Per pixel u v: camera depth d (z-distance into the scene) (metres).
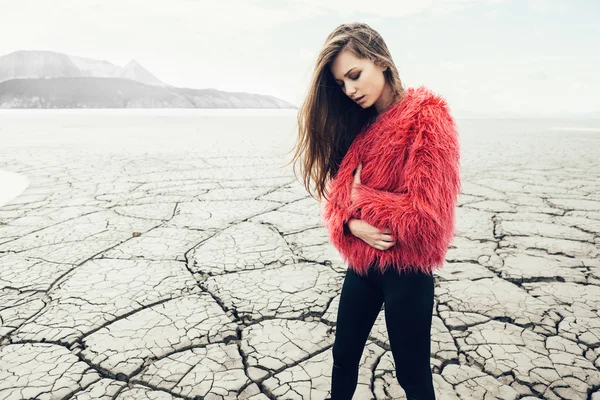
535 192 5.20
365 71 1.05
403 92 1.11
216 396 1.60
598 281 2.63
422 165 0.99
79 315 2.21
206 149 9.78
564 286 2.56
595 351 1.89
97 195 5.00
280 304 2.33
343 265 2.88
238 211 4.29
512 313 2.22
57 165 7.30
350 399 1.33
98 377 1.71
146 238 3.45
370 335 2.00
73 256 3.04
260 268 2.83
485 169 6.98
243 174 6.44
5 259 2.99
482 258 3.00
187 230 3.66
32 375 1.73
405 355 1.14
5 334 2.03
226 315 2.21
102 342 1.96
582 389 1.64
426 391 1.17
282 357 1.85
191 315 2.21
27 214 4.18
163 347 1.92
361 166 1.15
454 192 1.02
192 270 2.79
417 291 1.10
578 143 11.50
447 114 1.04
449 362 1.81
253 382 1.68
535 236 3.49
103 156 8.47
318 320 2.17
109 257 3.03
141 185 5.60
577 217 4.07
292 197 4.89
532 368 1.76
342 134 1.28
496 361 1.81
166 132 15.16
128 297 2.41
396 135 1.04
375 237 1.06
